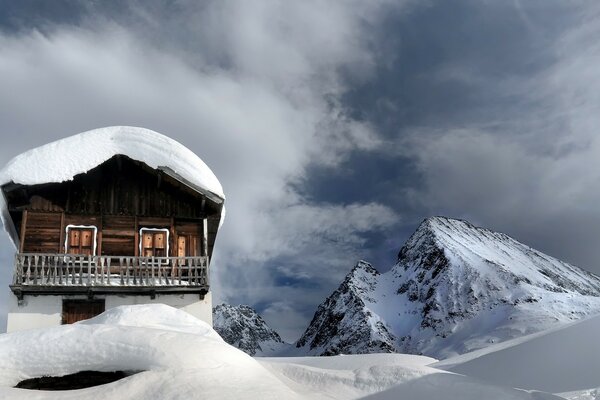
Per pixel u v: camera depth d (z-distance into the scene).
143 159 20.55
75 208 20.52
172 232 21.08
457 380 9.25
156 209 21.25
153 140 20.64
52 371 8.44
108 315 11.66
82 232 20.38
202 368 8.11
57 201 20.44
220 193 20.91
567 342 12.37
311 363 12.59
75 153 19.92
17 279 18.25
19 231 21.14
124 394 7.57
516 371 11.57
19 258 18.58
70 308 18.66
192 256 20.69
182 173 20.61
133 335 8.66
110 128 20.66
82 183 20.88
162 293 19.47
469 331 194.50
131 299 19.17
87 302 18.83
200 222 21.52
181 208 21.44
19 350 8.52
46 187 20.47
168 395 7.48
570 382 10.22
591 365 10.70
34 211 20.14
